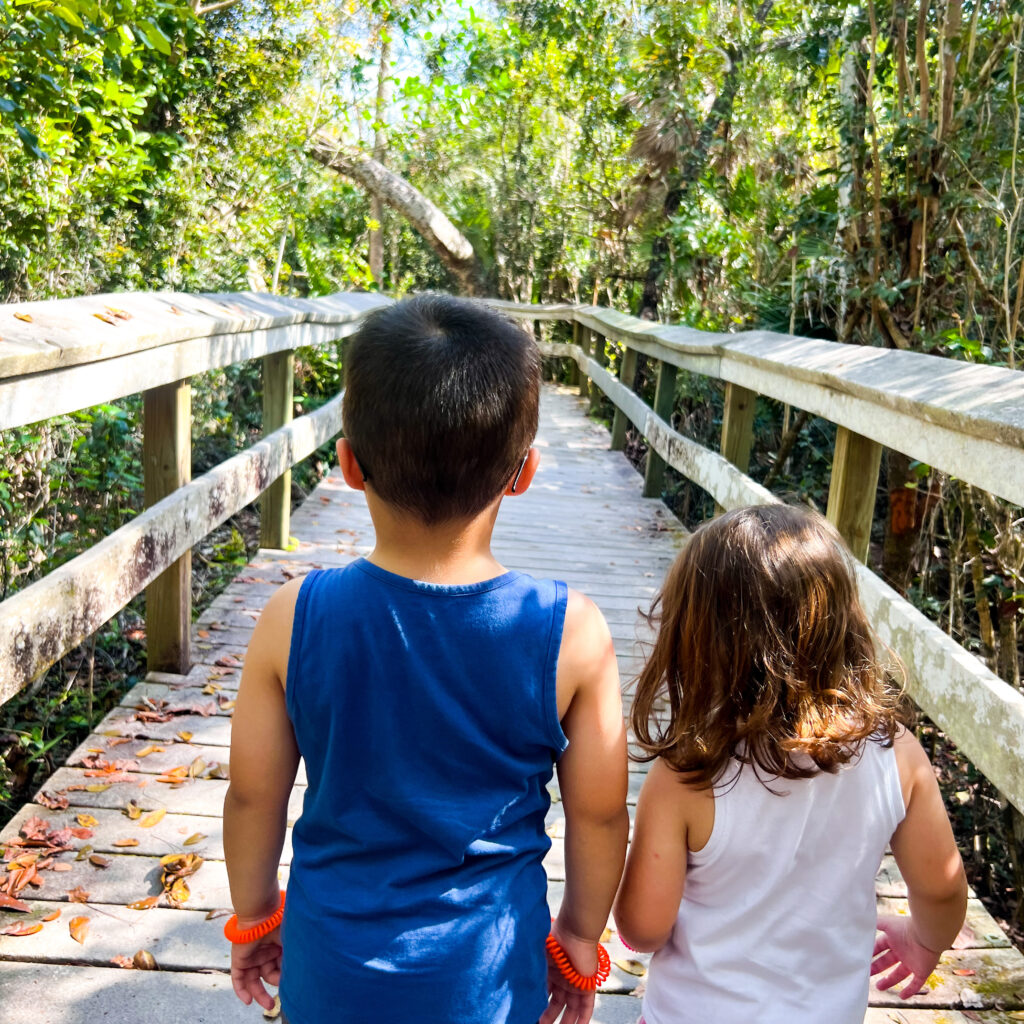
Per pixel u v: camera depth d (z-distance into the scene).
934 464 2.15
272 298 4.36
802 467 7.18
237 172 8.57
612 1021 1.91
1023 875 4.02
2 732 3.87
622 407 7.38
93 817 2.45
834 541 1.22
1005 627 4.04
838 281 6.13
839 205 5.86
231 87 8.52
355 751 1.04
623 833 1.15
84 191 5.59
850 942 1.17
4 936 2.00
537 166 14.44
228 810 1.15
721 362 4.30
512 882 1.05
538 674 1.05
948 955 2.12
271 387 4.46
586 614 1.10
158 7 5.74
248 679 1.11
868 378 2.53
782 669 1.14
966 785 4.76
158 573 2.77
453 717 1.03
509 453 1.06
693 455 4.60
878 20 5.05
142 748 2.80
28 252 5.07
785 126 9.08
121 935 2.03
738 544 1.19
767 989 1.16
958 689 1.96
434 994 1.00
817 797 1.14
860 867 1.16
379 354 1.04
